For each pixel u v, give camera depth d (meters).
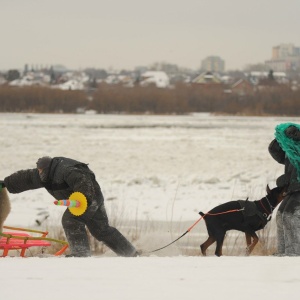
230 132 57.22
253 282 5.77
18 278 5.94
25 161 30.75
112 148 38.62
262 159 32.88
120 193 20.03
